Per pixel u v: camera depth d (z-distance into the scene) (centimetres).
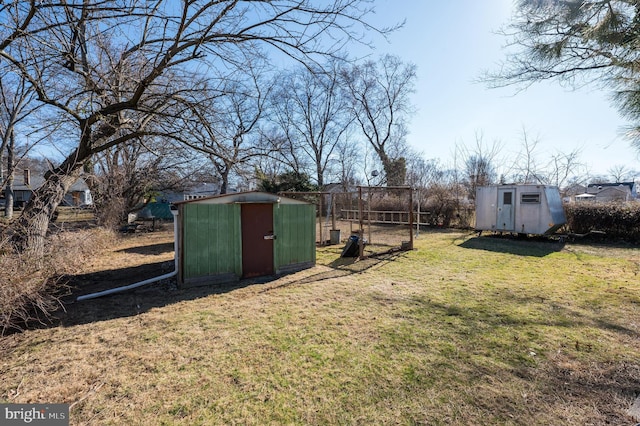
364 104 2434
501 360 294
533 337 343
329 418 217
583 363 287
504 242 1062
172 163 1286
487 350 314
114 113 607
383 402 234
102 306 454
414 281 582
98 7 426
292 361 295
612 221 1041
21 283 348
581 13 442
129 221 1538
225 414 222
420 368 281
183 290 532
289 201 664
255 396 242
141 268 695
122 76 544
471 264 729
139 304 462
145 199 1819
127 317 411
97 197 1085
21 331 367
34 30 443
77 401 237
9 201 1374
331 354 308
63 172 597
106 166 1115
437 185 1684
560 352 308
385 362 292
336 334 354
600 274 622
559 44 494
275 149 740
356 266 716
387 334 353
